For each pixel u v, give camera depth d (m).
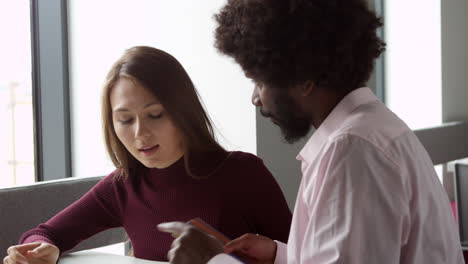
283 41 0.92
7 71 3.10
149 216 1.60
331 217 0.87
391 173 0.87
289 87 0.95
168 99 1.46
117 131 1.50
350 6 0.93
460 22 4.52
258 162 1.61
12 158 3.19
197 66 2.74
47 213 2.07
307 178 0.94
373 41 0.96
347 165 0.87
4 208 1.93
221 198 1.55
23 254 1.48
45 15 3.10
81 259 1.57
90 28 3.13
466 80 4.52
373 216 0.85
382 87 4.63
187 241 1.01
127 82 1.45
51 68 3.13
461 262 1.01
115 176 1.67
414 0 4.54
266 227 1.58
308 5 0.91
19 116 3.15
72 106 3.21
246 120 2.61
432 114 4.51
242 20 0.96
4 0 3.07
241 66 0.99
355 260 0.84
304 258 0.90
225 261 0.99
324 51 0.92
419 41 4.54
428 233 0.92
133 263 1.51
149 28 2.90
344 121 0.93
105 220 1.70
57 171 3.16
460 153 4.44
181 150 1.55
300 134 1.00
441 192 0.98
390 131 0.90
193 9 2.75
